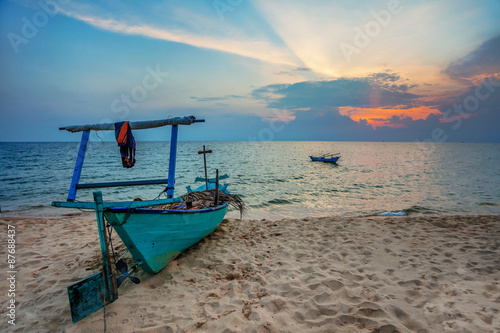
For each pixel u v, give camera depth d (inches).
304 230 313.6
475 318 138.0
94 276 152.2
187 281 194.1
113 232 311.0
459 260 217.0
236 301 165.9
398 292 167.8
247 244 267.9
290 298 167.8
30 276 203.9
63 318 152.9
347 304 156.7
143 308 160.6
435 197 643.5
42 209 502.6
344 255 234.4
